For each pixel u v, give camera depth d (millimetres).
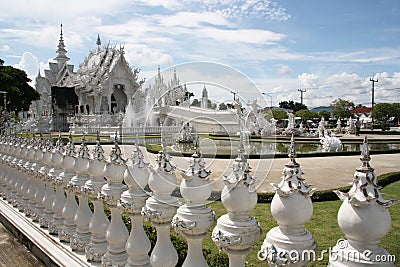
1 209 8211
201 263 3363
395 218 8555
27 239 6355
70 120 57281
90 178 4941
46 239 5953
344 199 2387
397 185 13141
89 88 70500
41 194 6887
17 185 8047
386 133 58625
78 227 5246
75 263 4855
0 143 9391
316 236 7227
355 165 19297
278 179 13336
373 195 2240
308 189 2582
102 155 4801
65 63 89625
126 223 5840
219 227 2982
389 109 70062
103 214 4828
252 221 2977
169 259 3666
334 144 29781
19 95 64000
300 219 2543
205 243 6207
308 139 40812
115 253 4371
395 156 24422
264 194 10109
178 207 3562
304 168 18016
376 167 18453
